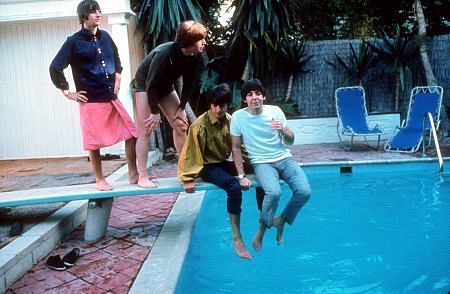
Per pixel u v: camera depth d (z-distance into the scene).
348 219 4.14
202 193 4.84
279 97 9.27
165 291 2.37
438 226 3.84
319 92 9.36
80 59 3.30
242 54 8.36
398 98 8.99
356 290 2.72
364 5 10.52
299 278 2.92
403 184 5.36
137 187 3.53
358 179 5.71
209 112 3.25
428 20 10.30
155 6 7.41
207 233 3.96
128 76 6.93
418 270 2.97
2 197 3.52
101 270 2.81
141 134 3.51
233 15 8.32
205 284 2.87
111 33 7.06
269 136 3.16
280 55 8.85
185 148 3.31
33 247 2.98
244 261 3.25
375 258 3.20
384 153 6.79
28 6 6.72
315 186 5.45
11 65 7.17
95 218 3.43
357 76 8.98
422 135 6.72
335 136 8.38
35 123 7.30
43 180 5.24
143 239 3.39
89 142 3.38
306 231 3.85
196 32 3.06
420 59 8.98
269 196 2.93
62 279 2.71
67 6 6.71
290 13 8.59
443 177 5.61
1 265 2.57
